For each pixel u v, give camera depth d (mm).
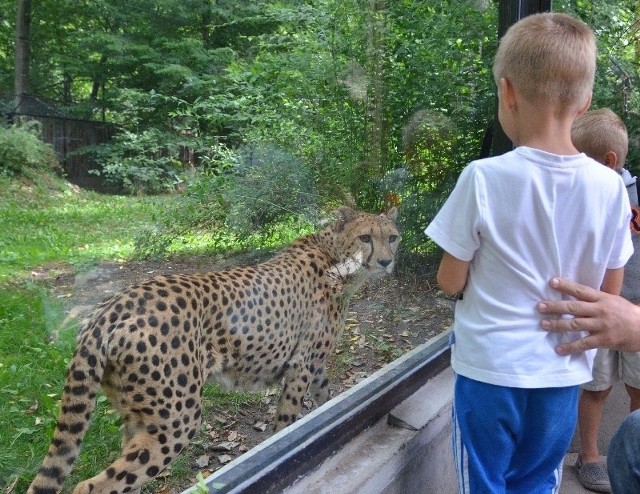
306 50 2602
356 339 2812
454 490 2865
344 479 2111
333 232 2730
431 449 2574
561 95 1693
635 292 2852
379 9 2850
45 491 1755
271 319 2469
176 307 2117
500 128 3020
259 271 2471
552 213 1674
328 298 2736
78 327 1888
